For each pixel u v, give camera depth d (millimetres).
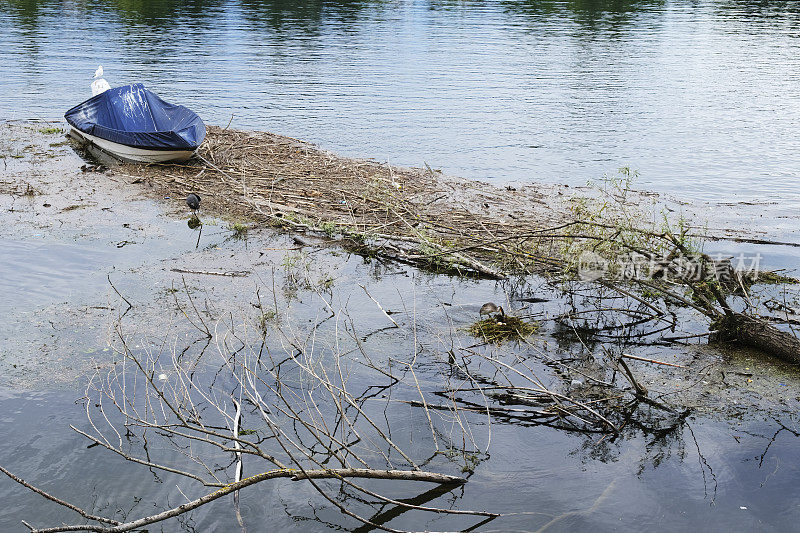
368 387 7926
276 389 7793
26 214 12469
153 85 24625
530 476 6559
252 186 14234
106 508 6051
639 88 26547
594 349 8758
